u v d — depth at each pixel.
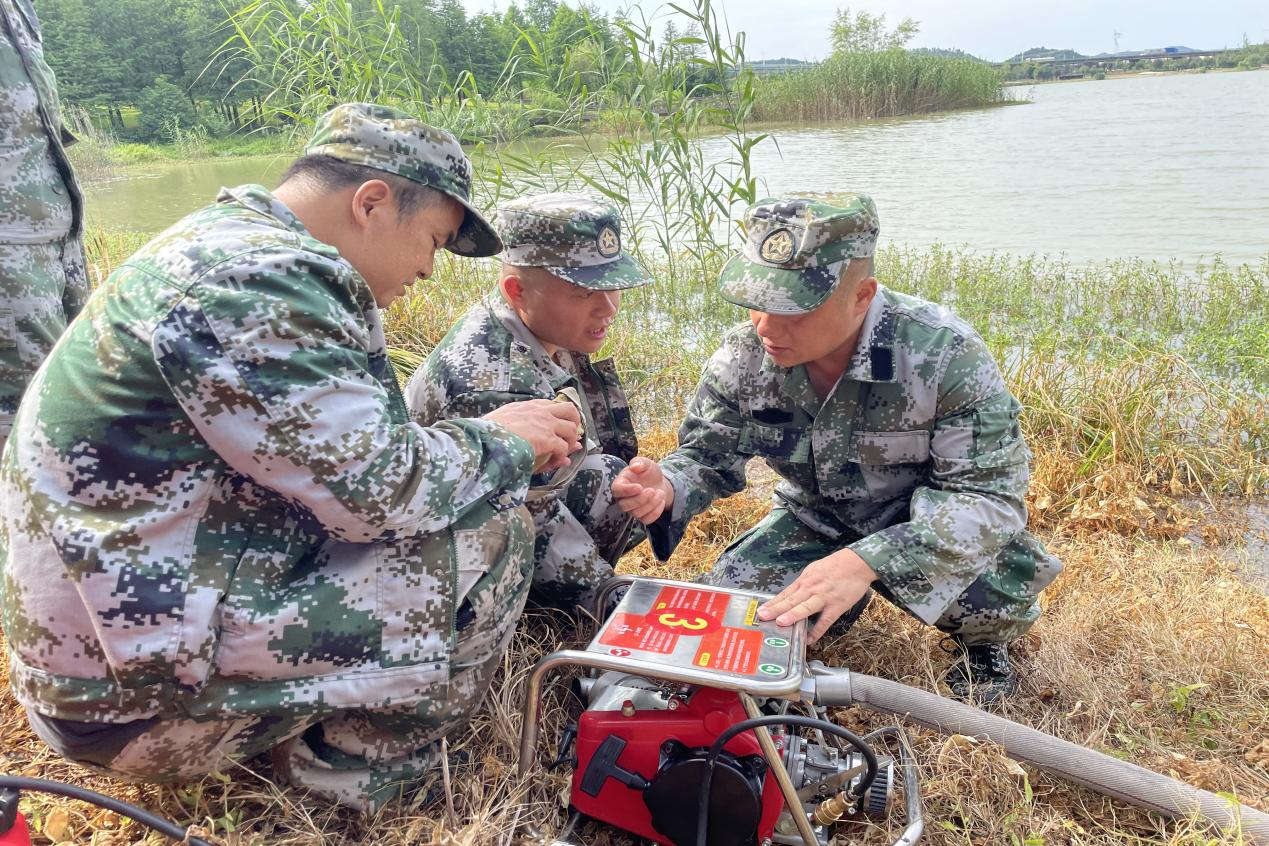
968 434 2.46
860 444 2.62
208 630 1.76
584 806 1.99
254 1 6.50
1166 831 2.12
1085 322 6.45
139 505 1.72
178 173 20.34
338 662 1.87
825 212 2.24
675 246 9.48
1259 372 5.39
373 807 2.03
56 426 1.70
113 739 1.80
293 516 1.88
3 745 2.27
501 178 6.61
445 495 1.90
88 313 1.76
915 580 2.33
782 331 2.35
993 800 2.18
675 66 6.34
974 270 7.95
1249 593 3.21
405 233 2.00
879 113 28.84
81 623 1.73
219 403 1.65
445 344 2.70
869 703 2.14
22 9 2.81
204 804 2.02
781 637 2.01
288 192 1.97
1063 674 2.65
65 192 2.93
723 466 2.86
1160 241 9.08
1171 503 4.07
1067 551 3.52
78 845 1.97
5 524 1.78
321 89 6.45
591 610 2.69
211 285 1.66
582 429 2.40
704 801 1.79
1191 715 2.54
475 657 2.09
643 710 1.96
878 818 2.13
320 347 1.73
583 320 2.64
